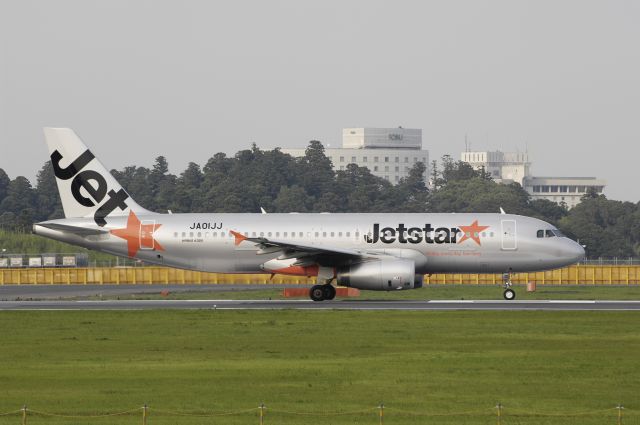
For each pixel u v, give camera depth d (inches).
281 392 4864.7
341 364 5723.4
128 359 5949.8
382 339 6806.1
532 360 5861.2
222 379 5231.3
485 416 4313.5
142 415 4325.8
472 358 5944.9
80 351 6304.1
